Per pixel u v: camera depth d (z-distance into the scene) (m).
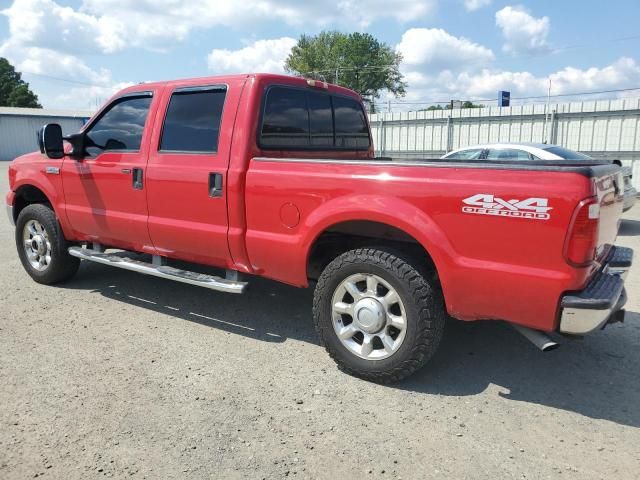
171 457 2.78
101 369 3.76
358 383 3.62
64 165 5.23
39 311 4.92
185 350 4.11
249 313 4.95
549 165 3.09
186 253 4.53
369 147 5.71
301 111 4.60
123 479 2.61
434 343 3.44
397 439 2.97
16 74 85.50
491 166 3.10
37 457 2.77
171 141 4.48
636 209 12.59
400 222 3.34
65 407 3.24
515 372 3.80
